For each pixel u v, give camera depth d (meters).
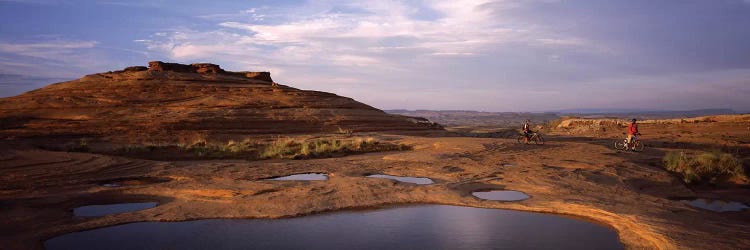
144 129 31.50
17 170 13.87
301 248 6.77
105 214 8.84
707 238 6.62
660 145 26.38
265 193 10.30
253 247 6.80
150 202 9.83
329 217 8.51
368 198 9.87
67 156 17.33
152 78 46.84
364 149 23.16
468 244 6.95
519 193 10.71
